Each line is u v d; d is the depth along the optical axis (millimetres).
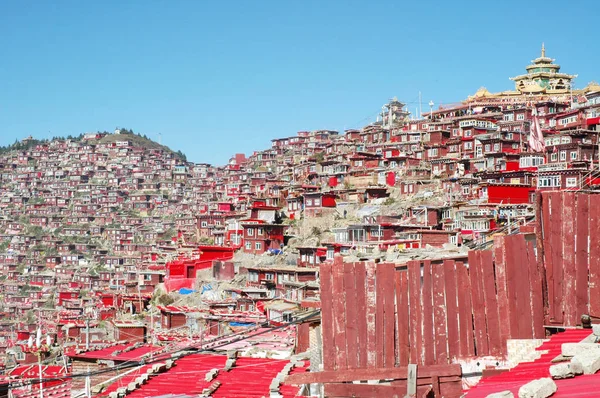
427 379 21188
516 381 18125
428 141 151375
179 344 50344
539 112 145625
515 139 128625
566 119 130500
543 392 14570
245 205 160250
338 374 21703
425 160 141250
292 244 112938
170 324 76688
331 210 123438
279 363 34219
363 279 22109
